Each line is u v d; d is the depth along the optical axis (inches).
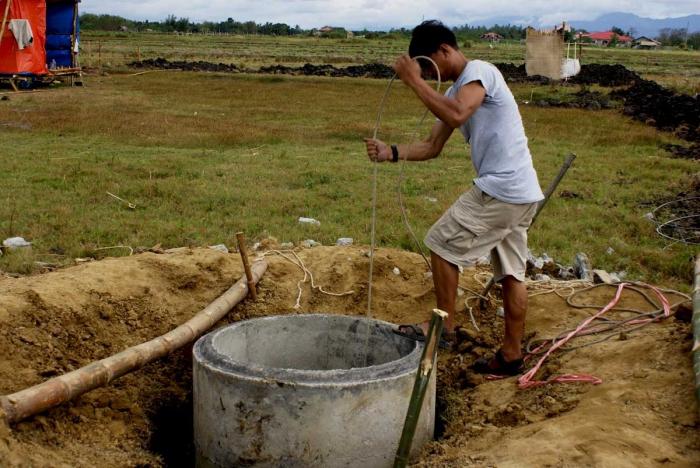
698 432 144.6
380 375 163.5
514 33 6382.9
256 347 201.9
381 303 245.0
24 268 270.5
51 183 428.1
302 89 1175.0
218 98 1006.4
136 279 230.4
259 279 243.9
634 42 5757.9
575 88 1226.0
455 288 187.9
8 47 985.5
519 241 188.7
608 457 136.6
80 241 317.7
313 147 614.9
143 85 1160.2
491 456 148.7
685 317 193.8
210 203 391.9
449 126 174.7
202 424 172.7
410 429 131.3
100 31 4709.6
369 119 819.4
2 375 183.2
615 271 306.0
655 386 163.8
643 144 681.6
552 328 218.5
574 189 468.8
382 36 4899.1
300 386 158.1
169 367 212.1
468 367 211.0
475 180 181.3
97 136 634.8
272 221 358.3
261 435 162.2
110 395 193.0
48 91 1010.1
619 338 197.0
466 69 175.9
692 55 3590.1
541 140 685.9
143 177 460.1
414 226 357.7
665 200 442.6
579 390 175.5
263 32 6200.8
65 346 200.8
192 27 5792.3
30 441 160.4
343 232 341.7
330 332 205.8
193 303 232.1
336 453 162.2
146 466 173.0
